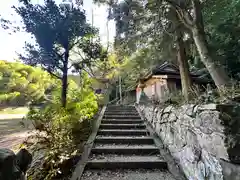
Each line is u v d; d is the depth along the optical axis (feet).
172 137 11.29
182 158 9.44
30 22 18.88
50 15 19.11
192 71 33.88
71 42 20.86
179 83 31.86
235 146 5.38
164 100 15.46
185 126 9.05
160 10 17.43
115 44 21.99
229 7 20.48
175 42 21.66
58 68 20.59
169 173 9.87
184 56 21.77
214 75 13.29
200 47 14.12
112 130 16.24
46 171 8.44
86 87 28.30
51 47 19.60
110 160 10.87
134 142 14.15
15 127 23.22
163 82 31.58
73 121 13.34
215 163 6.11
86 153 11.78
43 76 59.82
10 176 4.73
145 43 21.50
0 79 64.75
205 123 6.84
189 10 16.71
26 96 61.46
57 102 19.13
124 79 60.85
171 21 18.29
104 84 57.67
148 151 12.38
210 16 19.97
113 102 52.65
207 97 7.66
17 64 66.69
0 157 4.61
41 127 10.84
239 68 22.29
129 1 17.74
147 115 20.26
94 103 21.68
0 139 16.17
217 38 23.66
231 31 22.39
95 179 9.14
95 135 14.98
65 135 10.95
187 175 8.68
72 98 22.31
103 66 34.01
